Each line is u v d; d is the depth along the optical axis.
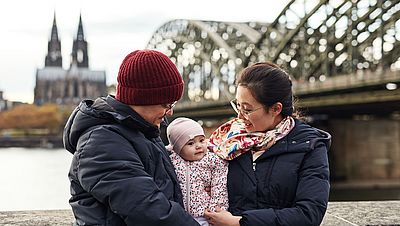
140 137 3.07
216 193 3.40
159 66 3.04
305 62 44.69
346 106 36.25
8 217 5.47
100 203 2.97
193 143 3.43
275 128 3.45
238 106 3.53
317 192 3.25
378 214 5.68
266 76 3.40
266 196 3.34
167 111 3.17
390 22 39.12
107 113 3.01
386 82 29.30
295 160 3.35
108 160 2.90
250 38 54.25
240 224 3.18
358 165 44.75
